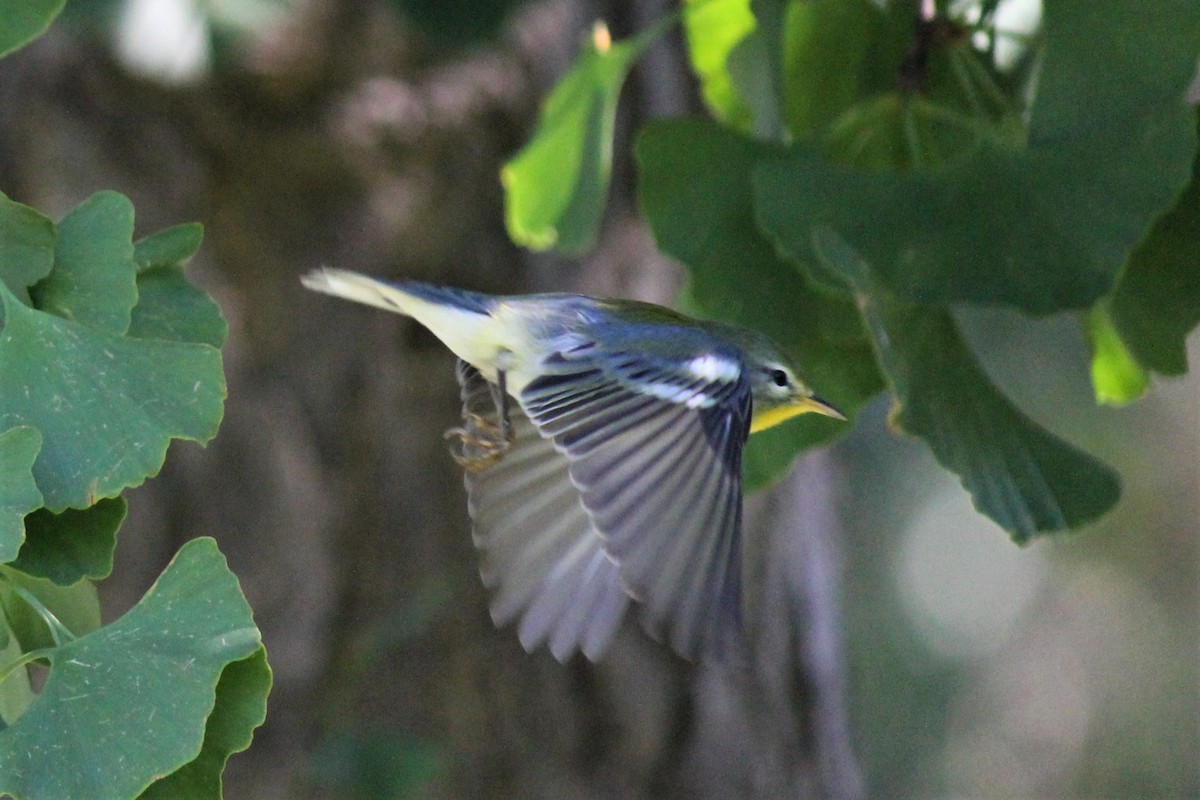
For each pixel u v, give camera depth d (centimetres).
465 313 656
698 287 707
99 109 1144
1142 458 2316
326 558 1163
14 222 515
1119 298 686
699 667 1139
